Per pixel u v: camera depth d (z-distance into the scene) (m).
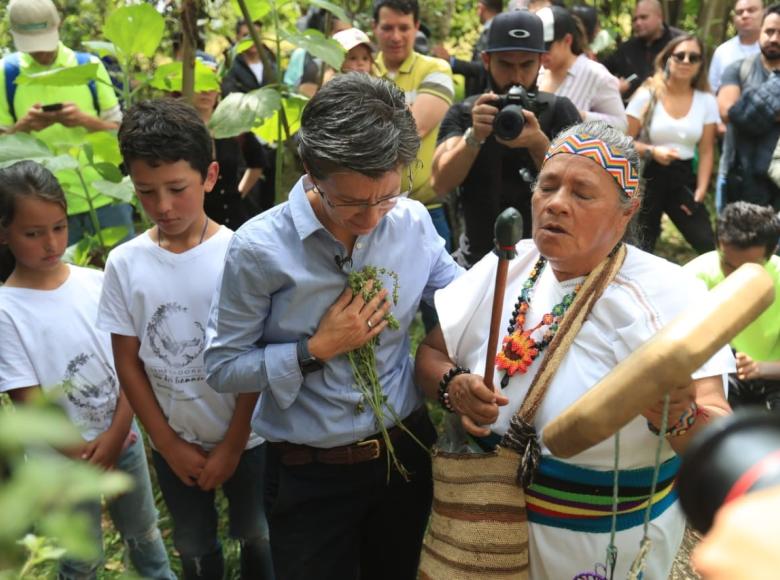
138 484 2.85
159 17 3.61
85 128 4.12
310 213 2.07
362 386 2.18
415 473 2.38
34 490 0.61
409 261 2.21
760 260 3.22
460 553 1.94
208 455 2.62
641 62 6.45
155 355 2.52
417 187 4.27
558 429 1.41
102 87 4.52
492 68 3.51
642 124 5.66
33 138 3.46
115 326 2.52
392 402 2.26
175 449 2.57
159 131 2.32
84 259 3.75
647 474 1.89
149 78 3.83
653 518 1.95
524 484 1.91
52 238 2.58
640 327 1.82
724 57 6.73
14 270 2.70
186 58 3.72
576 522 1.92
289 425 2.24
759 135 5.33
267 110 3.52
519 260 2.07
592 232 1.86
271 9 3.91
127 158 2.36
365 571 2.53
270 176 5.70
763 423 0.63
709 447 0.64
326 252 2.10
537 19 3.44
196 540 2.74
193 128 2.39
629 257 1.94
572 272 1.96
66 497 0.63
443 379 2.11
